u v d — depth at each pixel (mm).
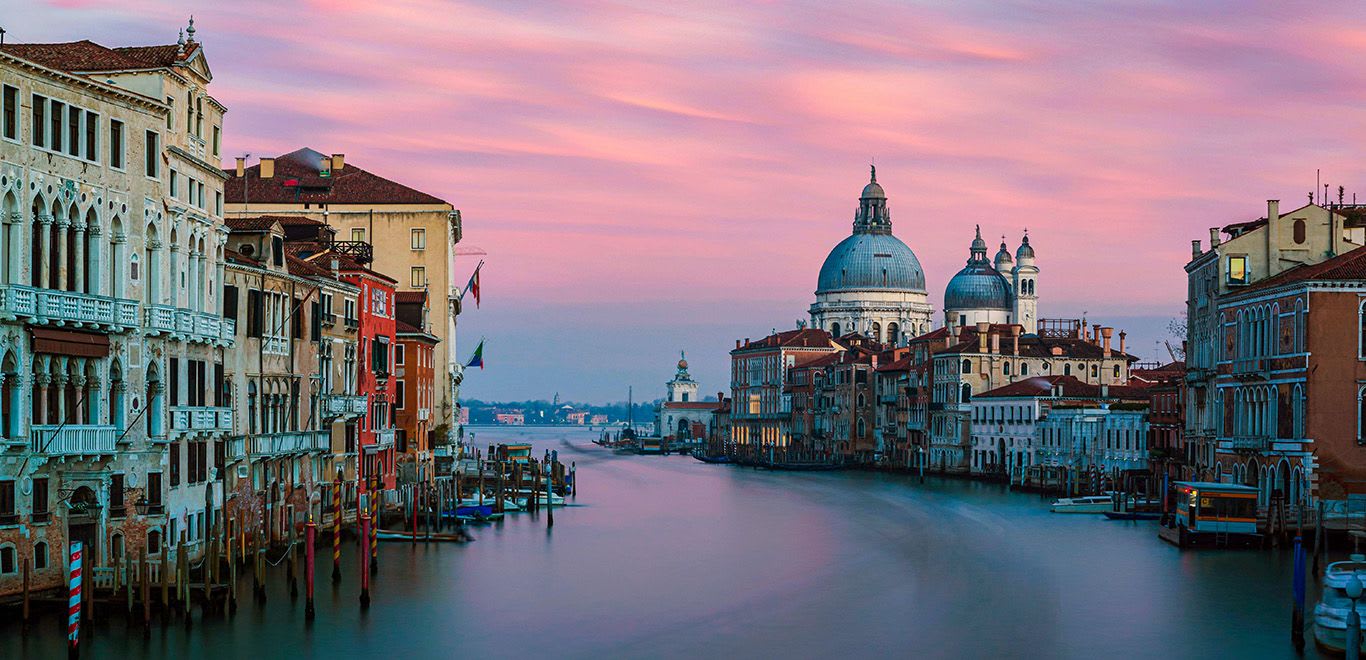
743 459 197750
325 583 60000
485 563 69438
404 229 110188
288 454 66438
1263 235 88062
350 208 110188
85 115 49062
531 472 119750
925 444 169625
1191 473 96812
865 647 49938
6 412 45719
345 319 76938
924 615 56094
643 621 54344
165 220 53656
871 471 178375
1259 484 80938
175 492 54406
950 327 171750
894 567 70375
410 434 90938
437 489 87938
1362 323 75375
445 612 54812
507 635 51062
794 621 54750
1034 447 138750
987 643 50656
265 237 64562
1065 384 137875
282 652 46625
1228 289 88188
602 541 81688
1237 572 66750
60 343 47250
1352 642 42938
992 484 142625
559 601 58406
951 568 69875
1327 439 75312
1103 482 115188
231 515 60344
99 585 48750
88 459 48938
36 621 47062
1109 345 161500
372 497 76562
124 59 54688
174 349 54406
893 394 183500
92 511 49281
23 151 46062
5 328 45188
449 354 112000
